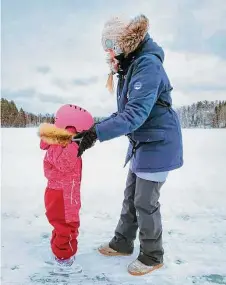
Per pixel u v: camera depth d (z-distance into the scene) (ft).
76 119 8.36
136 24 8.14
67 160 8.23
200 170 20.45
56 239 8.50
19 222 11.62
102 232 11.00
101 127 7.55
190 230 11.10
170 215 12.38
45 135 8.03
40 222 11.65
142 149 8.43
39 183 16.58
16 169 20.42
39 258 9.24
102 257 9.43
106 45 8.41
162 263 8.83
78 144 7.83
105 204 13.42
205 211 12.83
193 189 15.62
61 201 8.34
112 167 21.12
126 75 8.34
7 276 8.36
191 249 9.80
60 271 8.52
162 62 8.46
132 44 8.18
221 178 18.20
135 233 9.57
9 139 39.70
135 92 7.82
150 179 8.45
